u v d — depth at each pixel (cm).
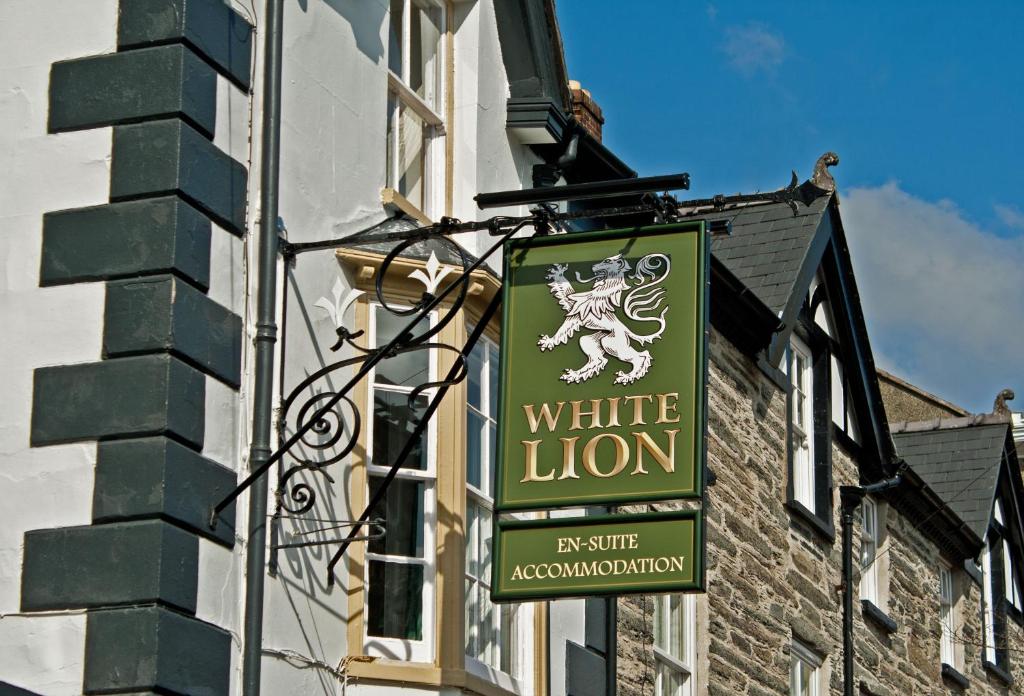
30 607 964
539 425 1038
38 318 1015
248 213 1063
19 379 1008
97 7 1059
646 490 1009
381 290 1078
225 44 1066
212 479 998
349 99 1175
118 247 1012
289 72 1121
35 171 1041
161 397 981
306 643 1052
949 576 2319
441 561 1138
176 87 1029
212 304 1022
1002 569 2489
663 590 1002
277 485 1038
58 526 976
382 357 1020
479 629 1194
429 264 1096
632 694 1434
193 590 971
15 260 1030
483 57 1333
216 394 1015
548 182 1387
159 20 1044
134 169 1022
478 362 1220
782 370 1827
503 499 1031
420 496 1152
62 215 1027
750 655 1623
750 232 1867
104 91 1040
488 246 1302
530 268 1068
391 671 1091
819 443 1889
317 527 1077
